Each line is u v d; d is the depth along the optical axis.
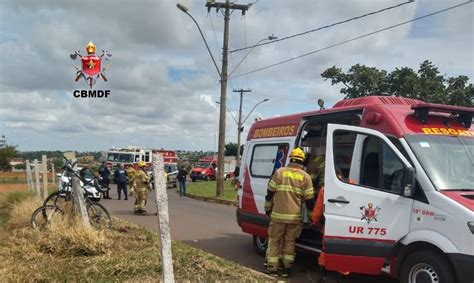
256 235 8.79
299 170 7.34
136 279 6.12
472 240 5.08
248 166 9.10
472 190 5.62
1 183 40.06
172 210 17.30
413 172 5.58
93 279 6.13
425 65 28.58
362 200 6.03
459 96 27.86
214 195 24.03
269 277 6.72
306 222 7.32
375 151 6.21
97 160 39.62
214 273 6.61
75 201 9.41
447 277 5.29
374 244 5.91
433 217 5.42
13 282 5.92
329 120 7.57
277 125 8.62
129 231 9.83
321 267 6.55
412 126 6.13
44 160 14.11
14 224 10.48
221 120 23.70
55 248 7.73
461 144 6.16
